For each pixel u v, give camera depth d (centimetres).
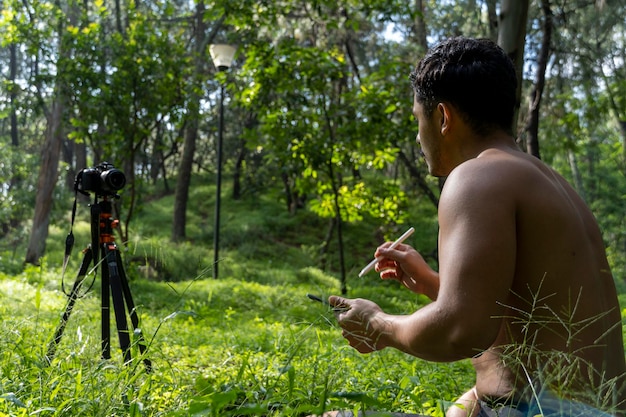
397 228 2192
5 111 1883
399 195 1759
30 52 1686
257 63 1504
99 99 1531
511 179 196
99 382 288
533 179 198
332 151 1545
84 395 281
